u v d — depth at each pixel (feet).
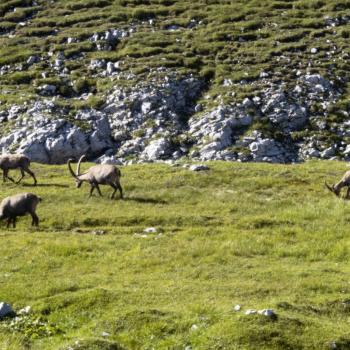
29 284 102.53
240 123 262.47
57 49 335.88
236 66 304.30
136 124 269.44
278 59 309.01
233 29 343.67
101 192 173.27
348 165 211.00
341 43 323.16
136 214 149.89
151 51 320.70
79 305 91.15
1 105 284.00
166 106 276.41
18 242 126.62
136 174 190.80
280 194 171.63
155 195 168.66
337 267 112.57
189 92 287.48
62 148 254.06
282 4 375.86
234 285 100.01
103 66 314.76
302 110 269.85
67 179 191.93
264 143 250.16
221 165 202.80
